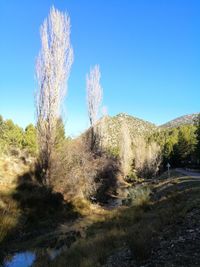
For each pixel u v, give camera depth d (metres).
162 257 8.09
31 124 78.25
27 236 14.35
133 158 80.19
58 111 24.69
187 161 101.88
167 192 24.91
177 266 7.28
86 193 28.73
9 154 27.42
